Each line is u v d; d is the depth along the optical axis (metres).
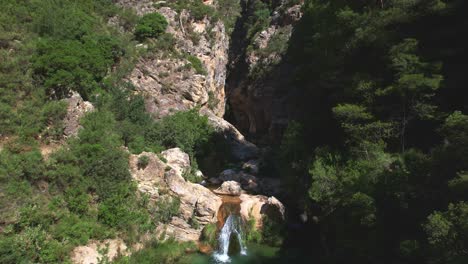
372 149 19.16
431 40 19.78
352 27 23.67
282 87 50.25
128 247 19.38
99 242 18.81
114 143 23.44
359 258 17.03
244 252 22.30
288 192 27.89
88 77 27.69
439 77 17.34
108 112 27.36
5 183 17.94
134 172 23.16
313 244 23.05
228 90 62.53
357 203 15.96
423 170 15.09
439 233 11.94
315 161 21.56
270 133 48.53
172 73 39.16
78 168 20.50
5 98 21.42
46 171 19.50
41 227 17.31
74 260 17.22
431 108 17.89
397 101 19.81
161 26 40.22
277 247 22.95
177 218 22.81
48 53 25.00
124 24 39.91
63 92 24.58
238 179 33.00
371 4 24.84
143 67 36.84
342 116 20.33
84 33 31.56
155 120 34.75
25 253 15.88
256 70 55.25
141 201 21.84
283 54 52.06
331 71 23.66
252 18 64.00
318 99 27.25
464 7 18.34
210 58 46.62
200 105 41.81
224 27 55.50
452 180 12.44
